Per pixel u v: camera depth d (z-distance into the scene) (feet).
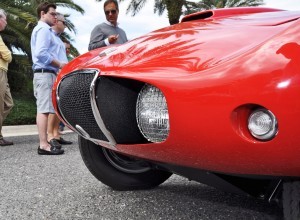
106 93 6.31
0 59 18.01
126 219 7.36
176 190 9.15
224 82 4.90
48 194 9.25
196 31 7.00
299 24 5.14
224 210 7.65
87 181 10.37
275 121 4.65
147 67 5.88
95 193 9.11
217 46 5.84
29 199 8.90
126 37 17.03
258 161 4.90
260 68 4.75
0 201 8.82
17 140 21.81
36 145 18.93
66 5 45.37
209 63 5.40
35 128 30.91
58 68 15.26
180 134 5.28
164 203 8.20
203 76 5.13
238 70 4.90
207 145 5.10
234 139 4.87
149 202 8.30
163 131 5.63
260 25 6.56
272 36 5.34
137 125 6.17
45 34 14.98
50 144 15.42
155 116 5.70
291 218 5.14
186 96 5.14
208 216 7.37
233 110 4.81
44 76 14.96
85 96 6.71
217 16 8.36
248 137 4.83
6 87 18.51
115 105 6.23
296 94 4.50
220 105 4.88
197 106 5.05
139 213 7.66
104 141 6.72
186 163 5.69
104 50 7.81
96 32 16.30
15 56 41.29
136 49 6.93
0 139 19.03
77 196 8.95
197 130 5.10
